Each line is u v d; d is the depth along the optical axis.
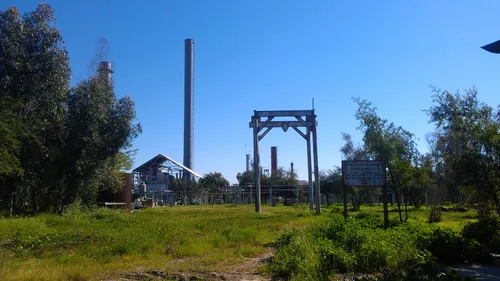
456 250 11.55
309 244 10.66
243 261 11.62
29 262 10.84
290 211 39.06
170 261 11.73
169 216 30.97
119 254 12.39
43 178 30.05
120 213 28.92
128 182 46.19
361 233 11.85
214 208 51.38
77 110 29.91
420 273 6.93
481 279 9.19
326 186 69.44
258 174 37.84
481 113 15.19
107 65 39.94
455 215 30.78
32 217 25.08
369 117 21.80
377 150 21.61
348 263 9.76
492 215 15.84
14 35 25.42
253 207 54.19
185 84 78.38
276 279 9.24
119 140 32.62
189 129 80.19
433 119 16.34
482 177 14.79
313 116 38.62
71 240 14.85
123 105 33.19
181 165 82.62
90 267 10.27
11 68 25.33
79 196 33.66
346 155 54.66
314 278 8.15
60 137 29.34
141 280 9.23
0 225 18.02
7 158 23.16
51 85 26.73
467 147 15.12
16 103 24.06
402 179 22.22
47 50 26.62
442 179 29.06
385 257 10.02
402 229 13.96
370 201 56.09
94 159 31.52
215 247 14.44
